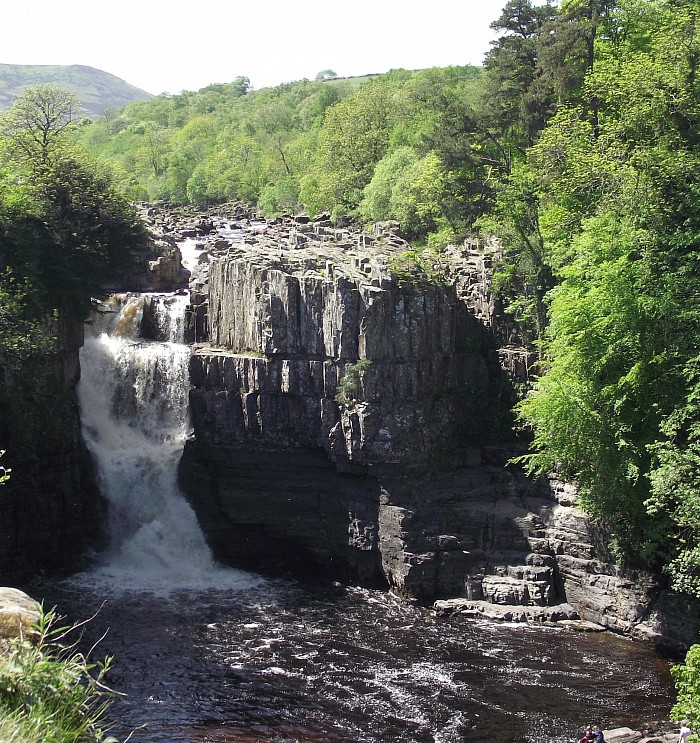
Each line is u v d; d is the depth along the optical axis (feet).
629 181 206.18
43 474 241.14
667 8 257.96
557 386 201.05
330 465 242.17
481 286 256.73
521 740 156.15
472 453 240.12
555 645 195.42
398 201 363.76
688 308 192.75
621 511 201.67
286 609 216.74
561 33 262.47
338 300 228.43
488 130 297.74
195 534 253.03
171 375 260.83
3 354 225.97
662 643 193.77
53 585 229.25
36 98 288.51
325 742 156.25
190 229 431.02
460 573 220.43
